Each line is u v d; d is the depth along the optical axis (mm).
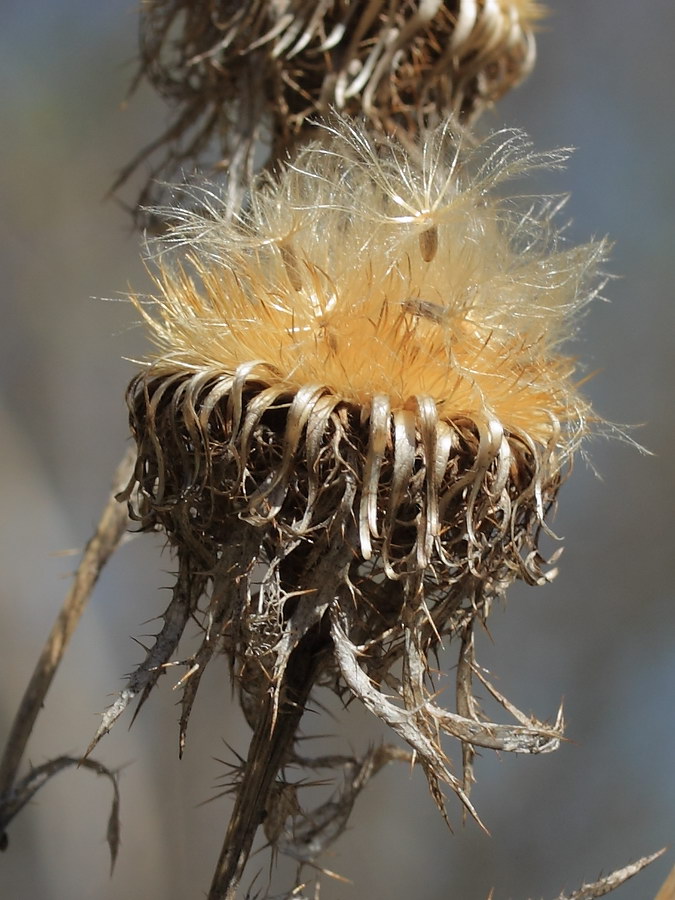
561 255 264
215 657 259
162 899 585
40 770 284
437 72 290
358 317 255
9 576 595
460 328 257
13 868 551
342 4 287
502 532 255
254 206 265
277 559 251
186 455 255
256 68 290
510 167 262
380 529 253
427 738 252
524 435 256
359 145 269
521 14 298
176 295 262
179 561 257
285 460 251
